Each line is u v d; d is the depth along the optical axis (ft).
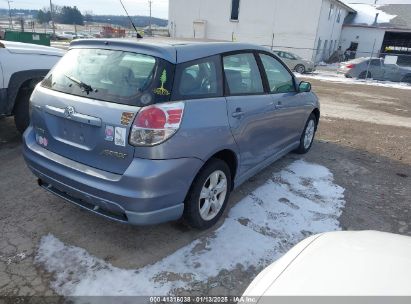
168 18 111.86
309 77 69.62
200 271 9.50
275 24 101.40
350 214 13.15
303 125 17.71
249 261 10.00
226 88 11.18
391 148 22.24
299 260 6.75
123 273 9.25
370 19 131.23
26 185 13.71
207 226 11.20
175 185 9.38
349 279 5.94
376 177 17.04
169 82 9.25
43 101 10.68
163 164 9.00
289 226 11.89
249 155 12.62
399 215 13.44
